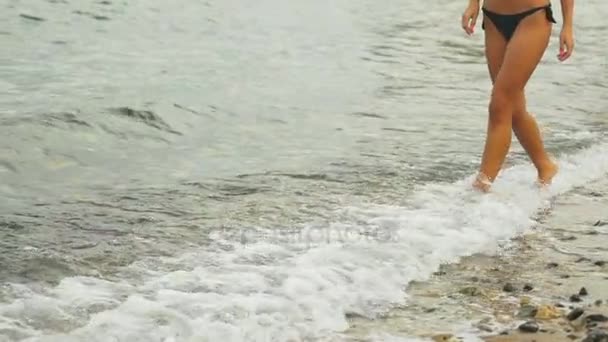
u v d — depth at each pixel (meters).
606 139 12.28
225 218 8.58
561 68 17.83
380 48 18.84
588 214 9.30
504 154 9.69
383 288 7.14
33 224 8.30
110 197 9.24
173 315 6.29
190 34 18.95
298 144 11.62
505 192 9.68
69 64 15.66
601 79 16.88
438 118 13.26
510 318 6.78
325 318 6.53
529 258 8.05
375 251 7.78
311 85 15.17
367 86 15.27
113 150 11.10
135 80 14.72
